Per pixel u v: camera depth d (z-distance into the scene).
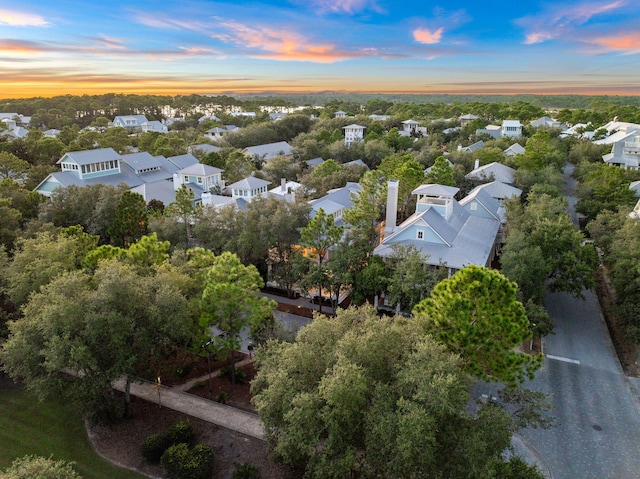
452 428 18.20
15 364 24.59
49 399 28.58
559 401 28.48
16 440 25.20
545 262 36.47
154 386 30.06
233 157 85.00
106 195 51.88
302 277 40.03
